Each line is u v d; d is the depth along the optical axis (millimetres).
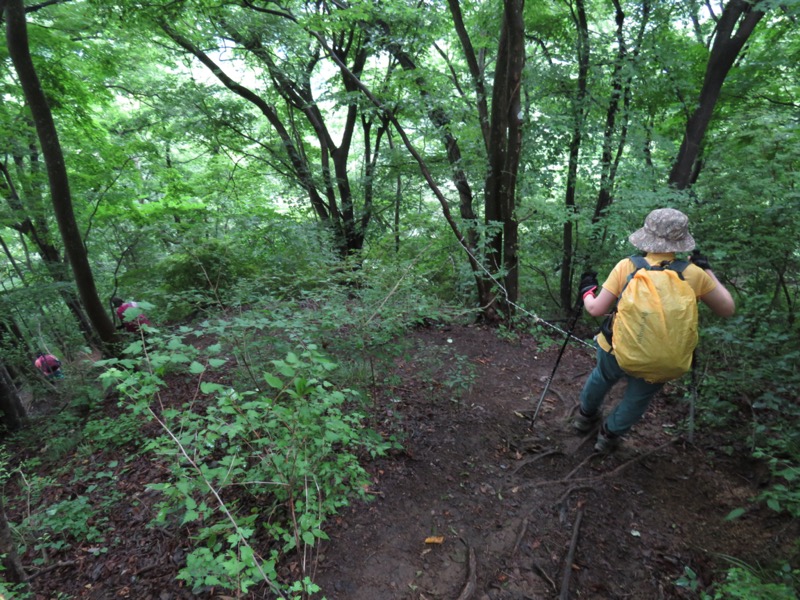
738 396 3670
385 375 3836
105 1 6941
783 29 6395
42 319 7785
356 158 15195
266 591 2299
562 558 2459
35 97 5309
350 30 8922
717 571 2330
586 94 6609
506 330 5883
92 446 4367
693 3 6086
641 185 5945
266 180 12922
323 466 2277
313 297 3701
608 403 3998
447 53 10945
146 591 2486
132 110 12375
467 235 6512
